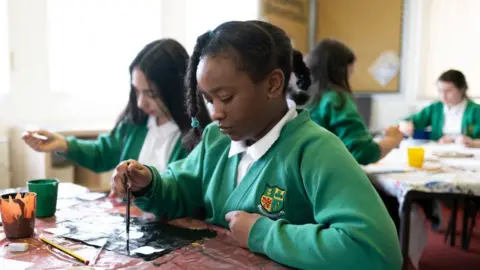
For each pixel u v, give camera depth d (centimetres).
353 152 183
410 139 305
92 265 77
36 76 307
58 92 318
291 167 93
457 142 278
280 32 96
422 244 219
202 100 113
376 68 423
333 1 408
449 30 402
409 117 350
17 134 285
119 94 339
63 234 93
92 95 330
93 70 328
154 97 152
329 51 195
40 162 262
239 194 101
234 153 106
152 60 148
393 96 424
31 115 308
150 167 108
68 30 315
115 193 117
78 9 317
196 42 99
